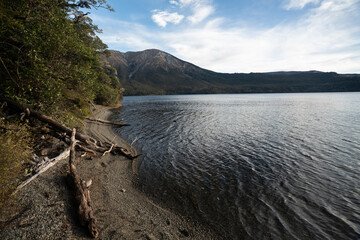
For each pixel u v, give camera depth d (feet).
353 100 328.49
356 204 31.65
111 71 229.86
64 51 42.42
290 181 39.96
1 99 37.60
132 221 26.55
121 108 220.02
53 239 19.38
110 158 50.47
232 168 46.85
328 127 100.17
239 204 31.83
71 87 56.13
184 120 128.16
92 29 82.43
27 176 27.99
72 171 30.63
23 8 37.42
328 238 24.45
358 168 46.55
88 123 95.81
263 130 94.63
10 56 37.58
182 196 34.35
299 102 310.45
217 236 25.20
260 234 25.38
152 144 68.28
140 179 40.68
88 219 22.57
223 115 156.56
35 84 39.01
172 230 25.79
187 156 55.57
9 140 21.24
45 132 44.68
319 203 32.04
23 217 20.62
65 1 52.85
